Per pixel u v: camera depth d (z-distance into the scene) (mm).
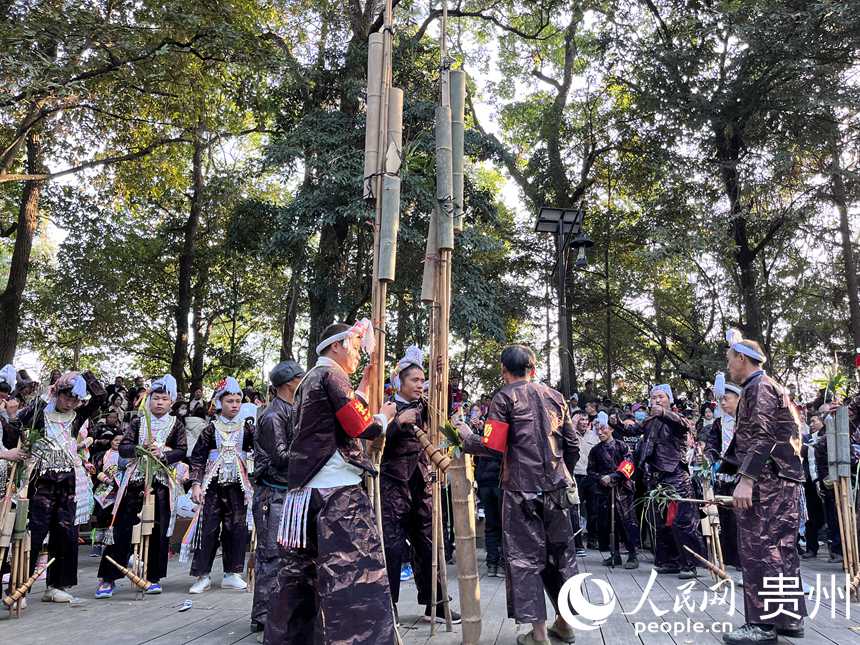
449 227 5109
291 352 20328
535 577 4328
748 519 4547
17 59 11234
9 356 17969
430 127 16016
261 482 5148
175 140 18094
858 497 6578
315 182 16953
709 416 10102
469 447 4438
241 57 14711
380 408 4441
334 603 3219
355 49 17531
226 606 6020
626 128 21047
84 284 21297
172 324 25859
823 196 16891
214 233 24359
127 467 6637
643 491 8328
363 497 3432
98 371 25781
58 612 5785
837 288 21281
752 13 16312
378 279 4613
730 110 17219
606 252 23375
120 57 13578
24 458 5656
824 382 6461
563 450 4652
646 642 4535
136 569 6461
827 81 16297
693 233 17297
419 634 4867
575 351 30812
